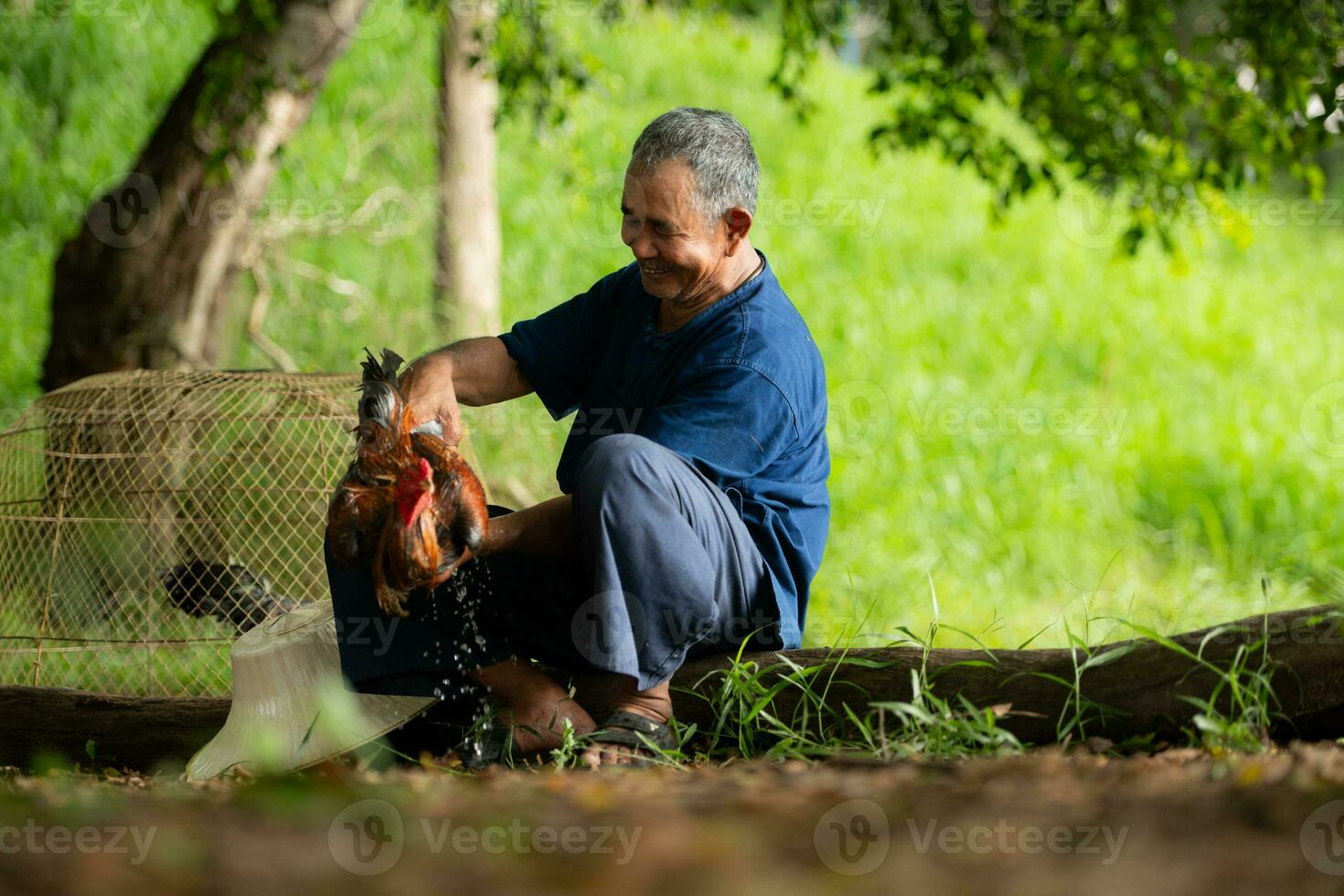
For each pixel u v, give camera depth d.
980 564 9.48
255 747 4.03
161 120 8.14
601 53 17.05
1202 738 3.67
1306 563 9.70
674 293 4.27
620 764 3.76
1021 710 3.93
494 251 9.65
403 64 14.34
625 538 3.69
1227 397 12.86
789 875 2.11
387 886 2.08
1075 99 7.86
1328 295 17.03
